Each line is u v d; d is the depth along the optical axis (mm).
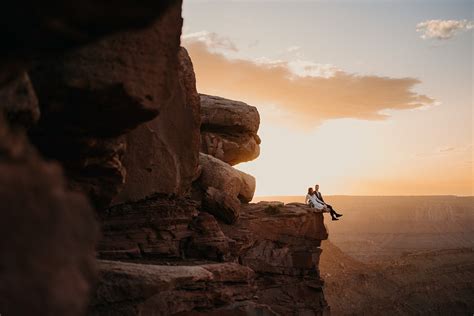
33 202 4324
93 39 4938
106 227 14875
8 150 4617
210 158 21219
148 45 8945
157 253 15609
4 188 4211
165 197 16188
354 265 69688
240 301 14820
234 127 25172
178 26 9312
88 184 10516
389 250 128125
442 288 66750
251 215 23234
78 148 9523
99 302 10961
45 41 4812
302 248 24172
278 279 23391
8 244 4141
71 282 4438
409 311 61188
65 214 4500
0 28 4656
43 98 8453
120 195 15242
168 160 16125
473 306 63906
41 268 4246
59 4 4453
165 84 9227
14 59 5070
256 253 23062
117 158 10570
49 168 4594
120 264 12125
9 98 6535
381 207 164125
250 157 26266
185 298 12562
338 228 150625
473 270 72438
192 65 17047
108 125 9391
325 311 24109
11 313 4070
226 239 17547
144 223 15547
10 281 4098
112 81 8547
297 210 24328
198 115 16875
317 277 24328
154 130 15969
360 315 58125
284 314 23078
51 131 9062
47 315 4207
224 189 20672
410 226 152250
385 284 65250
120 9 4660
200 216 17438
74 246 4570
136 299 11289
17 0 4426
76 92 8492
